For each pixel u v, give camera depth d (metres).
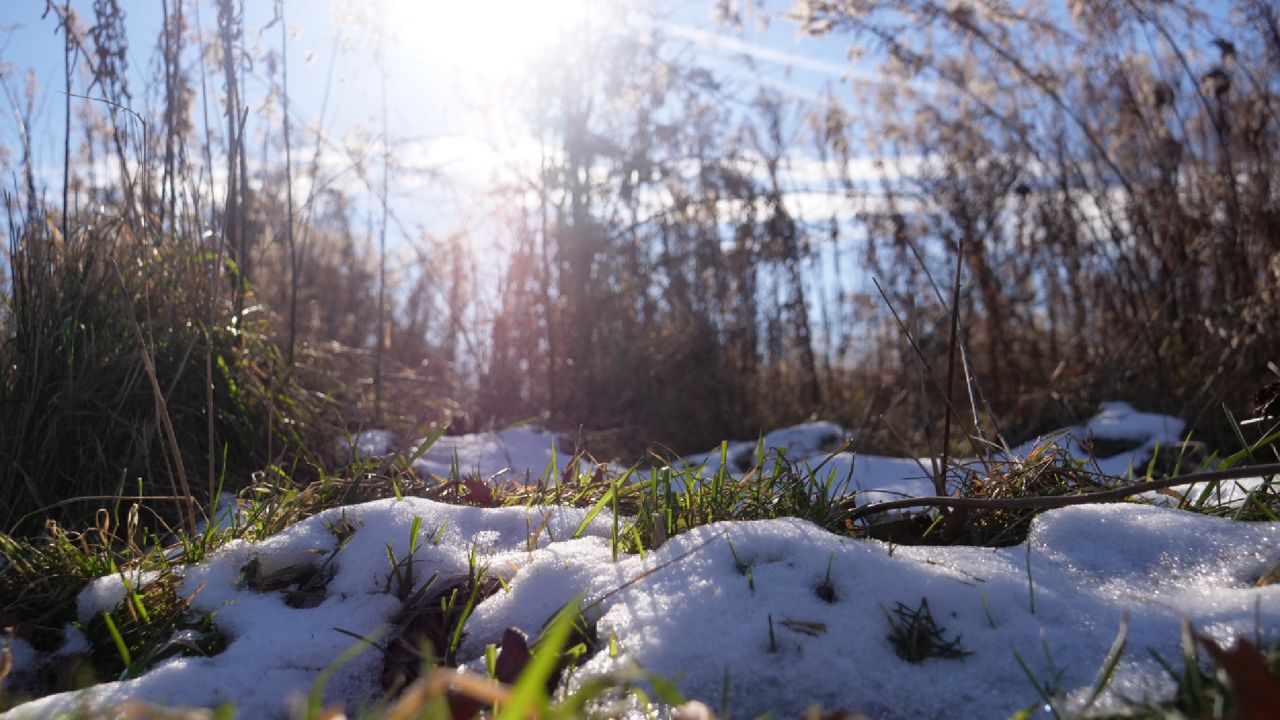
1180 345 5.63
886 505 2.34
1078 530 2.09
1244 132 5.71
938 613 1.78
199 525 2.97
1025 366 6.59
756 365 6.94
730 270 7.04
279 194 6.77
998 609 1.78
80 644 2.04
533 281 6.54
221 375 3.54
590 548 2.19
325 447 3.89
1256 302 5.10
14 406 3.00
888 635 1.74
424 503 2.47
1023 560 2.00
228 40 4.42
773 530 2.07
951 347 2.74
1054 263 6.62
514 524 2.41
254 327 4.05
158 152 4.52
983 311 6.88
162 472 3.20
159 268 3.72
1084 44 6.35
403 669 1.89
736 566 1.97
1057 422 5.38
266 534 2.52
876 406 6.64
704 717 1.29
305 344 4.84
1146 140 6.27
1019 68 6.36
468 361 6.73
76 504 2.98
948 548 2.07
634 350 6.23
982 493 2.66
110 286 3.47
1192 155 6.04
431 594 2.10
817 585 1.89
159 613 2.09
